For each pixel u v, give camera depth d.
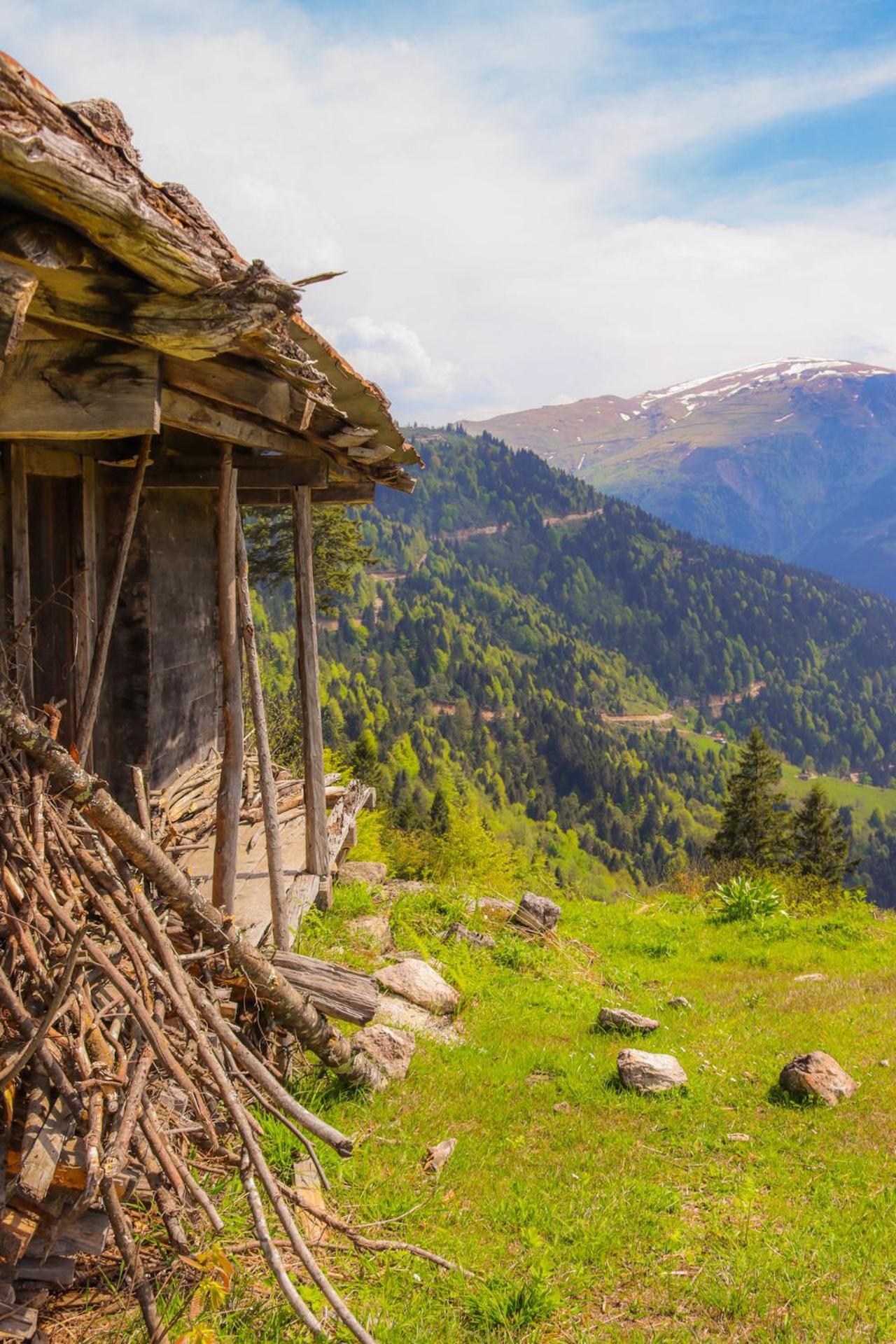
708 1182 5.78
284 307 3.27
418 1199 5.00
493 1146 5.97
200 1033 3.88
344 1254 4.34
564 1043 8.52
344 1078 6.02
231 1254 3.98
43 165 2.49
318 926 9.30
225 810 5.93
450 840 17.92
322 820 7.84
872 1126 6.68
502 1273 4.46
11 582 5.49
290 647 120.38
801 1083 7.29
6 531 5.46
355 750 45.62
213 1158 4.27
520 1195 5.33
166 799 8.04
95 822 4.00
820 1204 5.54
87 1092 3.39
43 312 3.23
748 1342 4.10
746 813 43.28
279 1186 4.15
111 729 7.69
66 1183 3.25
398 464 7.71
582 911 15.97
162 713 8.30
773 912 15.41
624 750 197.00
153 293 3.24
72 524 6.63
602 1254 4.75
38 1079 3.43
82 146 2.63
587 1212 5.17
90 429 3.48
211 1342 3.26
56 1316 3.45
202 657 9.63
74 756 5.09
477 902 12.88
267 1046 5.73
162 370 3.64
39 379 3.49
